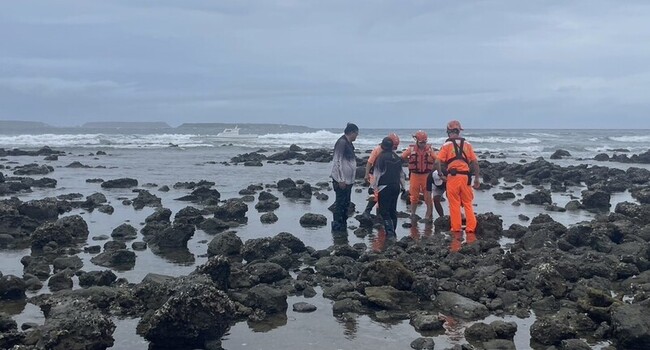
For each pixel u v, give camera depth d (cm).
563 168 3212
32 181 2408
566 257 1102
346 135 1439
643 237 1287
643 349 698
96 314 711
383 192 1350
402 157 1591
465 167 1407
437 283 930
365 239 1339
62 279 947
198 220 1534
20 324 773
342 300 866
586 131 13838
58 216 1625
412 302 880
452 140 1430
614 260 1066
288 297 910
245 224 1542
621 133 12250
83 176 2817
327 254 1159
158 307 812
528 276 950
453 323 802
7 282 884
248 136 7825
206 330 709
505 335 743
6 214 1447
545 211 1825
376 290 880
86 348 674
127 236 1359
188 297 713
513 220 1636
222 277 896
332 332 761
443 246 1231
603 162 4309
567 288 920
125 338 733
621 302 796
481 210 1842
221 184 2530
